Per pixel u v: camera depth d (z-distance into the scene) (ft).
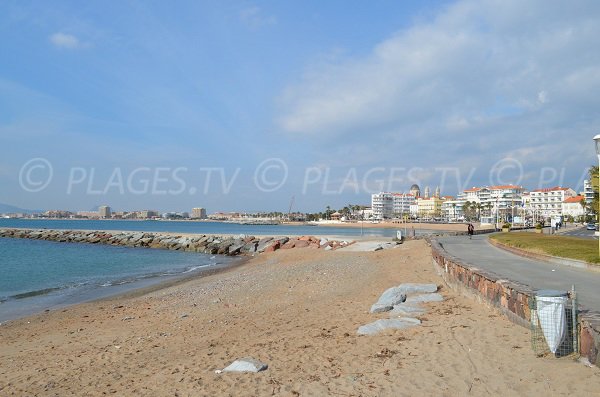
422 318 34.35
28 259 140.36
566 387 18.42
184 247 193.88
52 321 51.96
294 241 179.73
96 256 154.81
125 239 231.71
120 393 24.81
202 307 55.26
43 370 31.60
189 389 23.90
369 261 95.61
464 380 20.95
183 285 80.12
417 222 597.52
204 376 25.96
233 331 40.16
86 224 607.78
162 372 27.84
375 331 31.89
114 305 61.41
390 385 21.57
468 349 25.07
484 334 27.43
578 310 22.20
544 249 69.41
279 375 24.71
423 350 26.17
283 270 90.63
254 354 29.73
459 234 186.29
